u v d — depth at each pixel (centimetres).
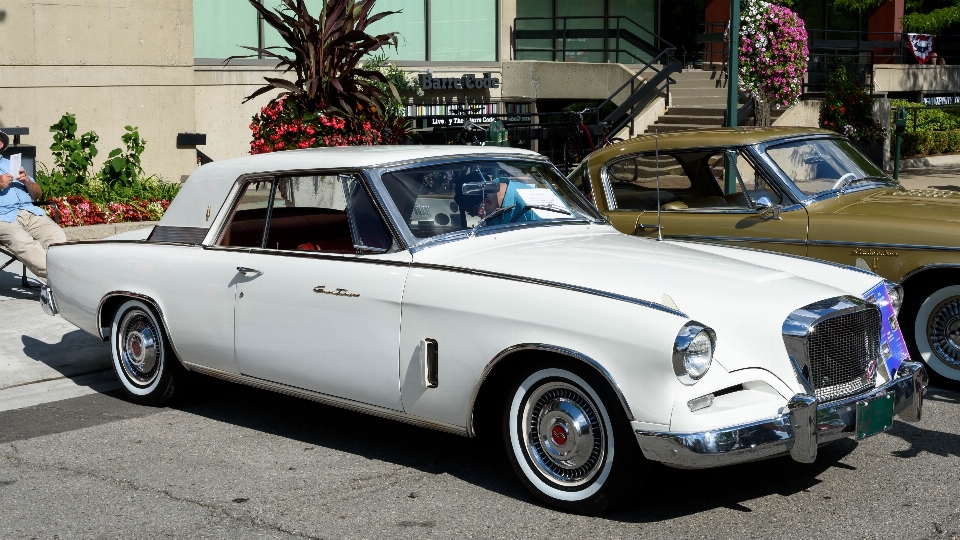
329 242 565
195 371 626
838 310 483
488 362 482
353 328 532
